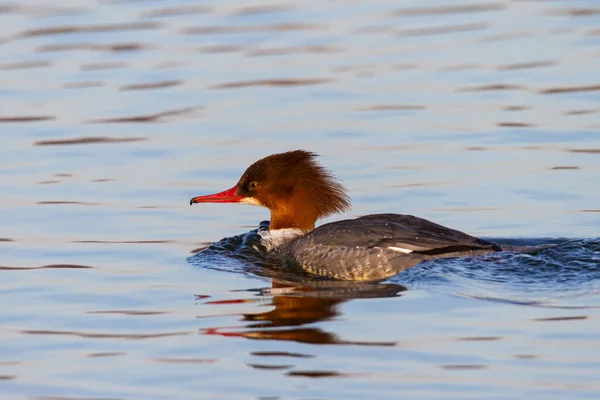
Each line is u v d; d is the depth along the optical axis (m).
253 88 21.52
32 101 21.05
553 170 16.89
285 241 14.54
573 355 9.97
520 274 12.33
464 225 14.91
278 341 10.70
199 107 20.59
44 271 13.36
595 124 18.91
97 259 13.86
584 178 16.47
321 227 13.86
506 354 10.06
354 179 16.91
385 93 21.02
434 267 12.59
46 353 10.66
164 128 19.59
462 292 11.80
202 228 15.40
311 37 24.64
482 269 12.53
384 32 24.88
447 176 16.88
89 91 21.56
